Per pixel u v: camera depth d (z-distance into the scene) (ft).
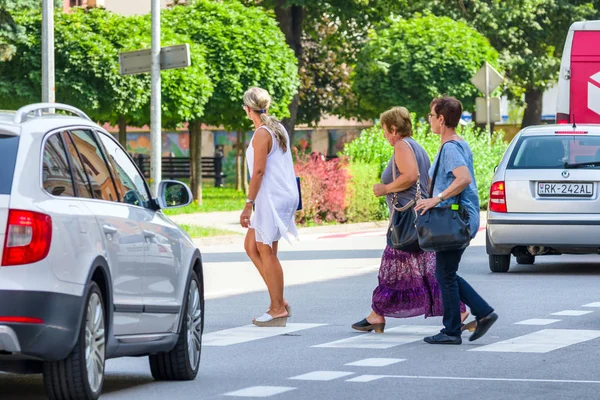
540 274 127.65
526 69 382.42
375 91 321.32
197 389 62.44
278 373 67.87
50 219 52.95
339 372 67.87
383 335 84.07
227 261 149.18
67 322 53.01
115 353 58.29
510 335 82.84
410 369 68.74
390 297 84.53
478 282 118.73
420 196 81.56
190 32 270.05
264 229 88.69
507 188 125.29
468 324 82.94
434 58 315.37
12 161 53.62
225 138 462.60
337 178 214.90
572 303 101.04
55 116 59.16
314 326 89.25
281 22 327.26
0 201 52.34
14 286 51.65
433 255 84.07
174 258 65.00
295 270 136.05
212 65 270.26
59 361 53.93
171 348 64.44
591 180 123.34
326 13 321.93
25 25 245.45
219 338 83.15
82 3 393.29
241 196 331.98
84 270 54.34
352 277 127.85
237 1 294.46
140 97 249.34
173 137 465.88
